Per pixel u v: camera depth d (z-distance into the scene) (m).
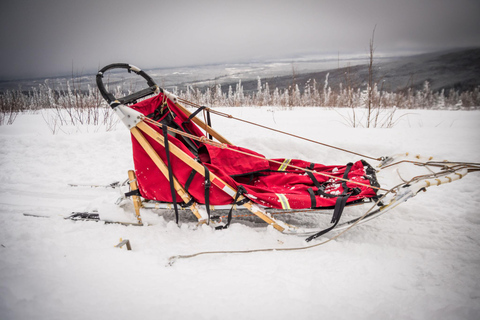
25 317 1.75
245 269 2.42
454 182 4.10
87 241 2.87
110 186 4.37
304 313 1.85
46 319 1.74
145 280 2.21
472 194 3.75
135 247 2.83
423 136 6.09
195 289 2.10
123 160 5.38
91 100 9.27
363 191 2.86
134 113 2.82
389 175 4.14
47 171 5.05
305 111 10.88
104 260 2.46
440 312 1.84
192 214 3.54
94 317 1.78
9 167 5.18
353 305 1.94
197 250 2.78
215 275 2.30
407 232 3.07
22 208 3.83
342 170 3.48
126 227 3.17
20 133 7.31
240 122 7.87
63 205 3.92
